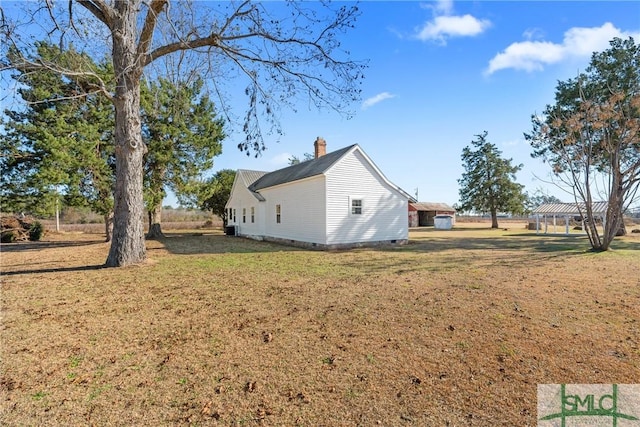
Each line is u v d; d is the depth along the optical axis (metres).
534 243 18.12
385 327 4.64
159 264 10.51
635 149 16.33
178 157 20.70
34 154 16.61
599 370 3.36
